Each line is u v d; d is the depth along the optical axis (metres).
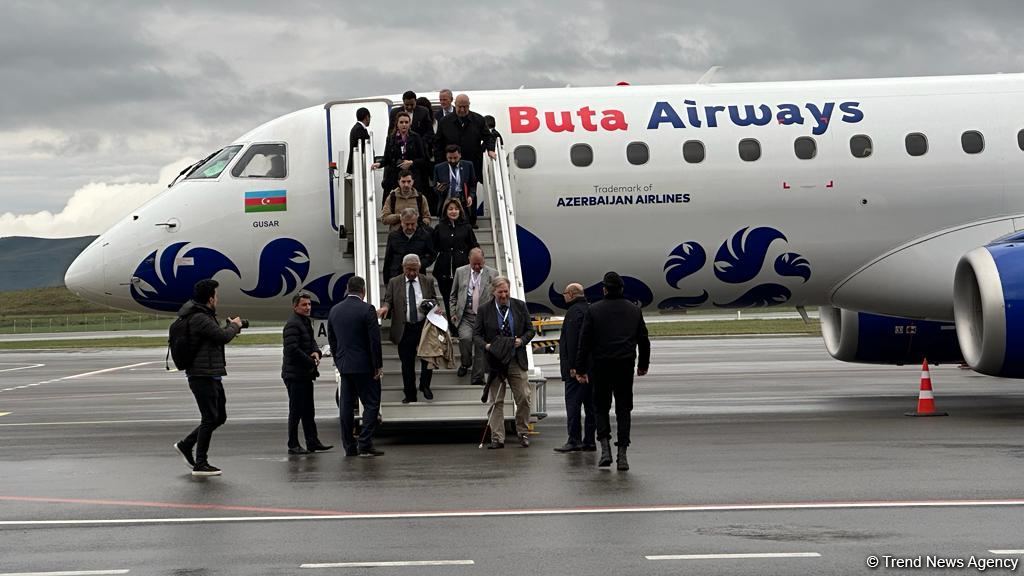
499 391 15.25
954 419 18.06
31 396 28.50
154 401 26.03
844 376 29.56
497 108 19.25
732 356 40.28
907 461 13.34
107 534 9.83
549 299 19.62
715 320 82.56
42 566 8.66
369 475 13.05
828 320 22.58
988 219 19.45
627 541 9.20
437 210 18.03
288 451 15.38
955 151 19.44
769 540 9.18
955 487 11.49
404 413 15.71
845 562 8.44
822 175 19.17
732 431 16.89
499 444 15.27
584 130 19.11
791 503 10.75
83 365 44.97
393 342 15.84
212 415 13.35
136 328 93.38
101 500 11.62
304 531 9.82
